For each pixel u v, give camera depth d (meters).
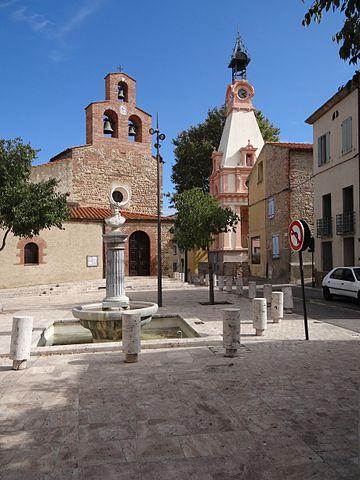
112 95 32.53
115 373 6.43
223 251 38.84
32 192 15.15
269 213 31.70
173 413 4.69
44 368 6.83
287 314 13.16
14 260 23.91
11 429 4.31
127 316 7.16
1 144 15.19
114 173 32.16
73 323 12.69
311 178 28.17
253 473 3.35
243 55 45.12
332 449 3.76
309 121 26.89
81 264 26.45
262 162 33.41
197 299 18.38
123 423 4.43
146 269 30.20
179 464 3.52
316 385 5.66
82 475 3.36
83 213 27.34
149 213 33.50
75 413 4.74
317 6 4.41
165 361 7.16
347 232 22.61
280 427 4.26
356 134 22.05
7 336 10.02
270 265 31.64
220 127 45.41
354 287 16.44
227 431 4.18
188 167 44.41
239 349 8.03
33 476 3.36
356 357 7.33
